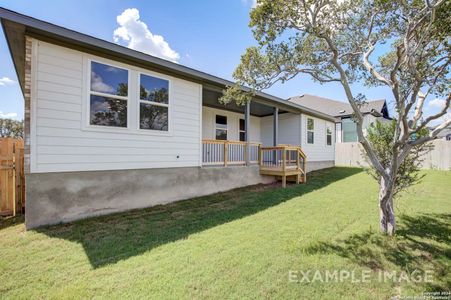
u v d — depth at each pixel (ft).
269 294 7.29
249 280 7.99
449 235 11.67
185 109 21.61
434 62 11.58
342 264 9.09
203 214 16.16
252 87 14.16
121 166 17.47
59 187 14.73
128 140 17.85
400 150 11.38
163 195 19.83
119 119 17.40
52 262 9.36
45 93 14.29
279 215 15.43
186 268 8.75
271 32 11.73
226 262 9.16
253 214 15.83
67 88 15.08
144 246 10.82
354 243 10.89
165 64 19.11
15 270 8.78
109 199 16.79
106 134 16.78
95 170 16.22
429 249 10.26
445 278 8.23
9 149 16.62
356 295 7.31
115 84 17.19
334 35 12.43
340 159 51.67
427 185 24.82
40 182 14.08
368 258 9.53
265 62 13.19
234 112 36.60
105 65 16.70
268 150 30.81
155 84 19.45
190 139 21.98
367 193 21.74
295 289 7.55
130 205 17.83
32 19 13.00
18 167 17.04
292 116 38.86
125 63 17.65
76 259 9.60
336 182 28.45
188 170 21.74
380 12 11.76
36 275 8.41
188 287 7.59
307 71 13.14
